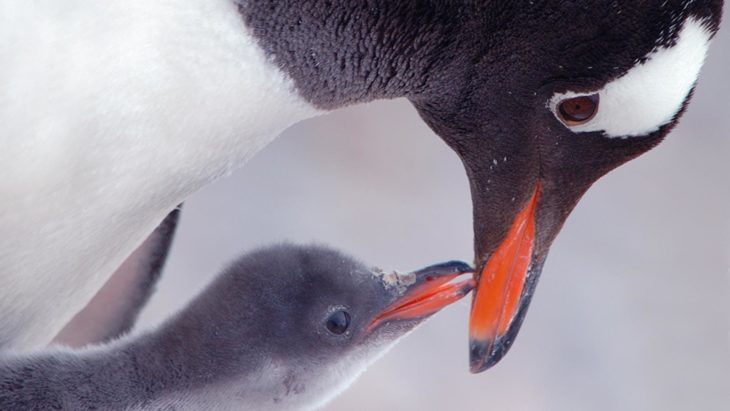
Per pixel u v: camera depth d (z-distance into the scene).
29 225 3.93
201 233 4.36
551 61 3.96
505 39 3.96
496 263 4.01
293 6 3.94
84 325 4.06
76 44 3.91
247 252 4.03
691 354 4.38
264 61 3.94
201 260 4.35
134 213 3.95
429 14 3.96
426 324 4.34
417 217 4.41
